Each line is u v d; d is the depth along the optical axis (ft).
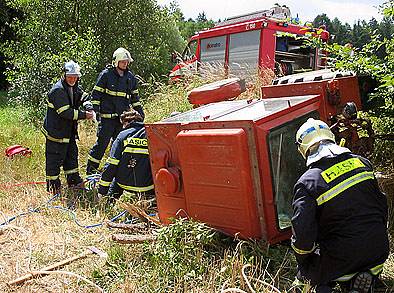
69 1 52.01
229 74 33.65
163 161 14.58
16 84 43.01
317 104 13.83
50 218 18.28
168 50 65.92
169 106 32.48
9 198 20.58
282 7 40.06
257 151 12.37
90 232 16.90
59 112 21.67
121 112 24.34
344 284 11.10
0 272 13.88
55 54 44.83
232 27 40.45
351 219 10.57
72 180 23.02
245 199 12.54
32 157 27.02
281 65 38.24
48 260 14.74
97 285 12.87
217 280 12.25
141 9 56.65
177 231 13.52
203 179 13.38
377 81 16.74
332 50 18.56
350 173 10.78
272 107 13.89
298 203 10.72
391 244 13.98
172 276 12.75
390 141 18.16
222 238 13.34
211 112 15.44
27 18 53.16
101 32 54.65
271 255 12.71
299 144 11.42
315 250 11.40
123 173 18.49
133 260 14.06
